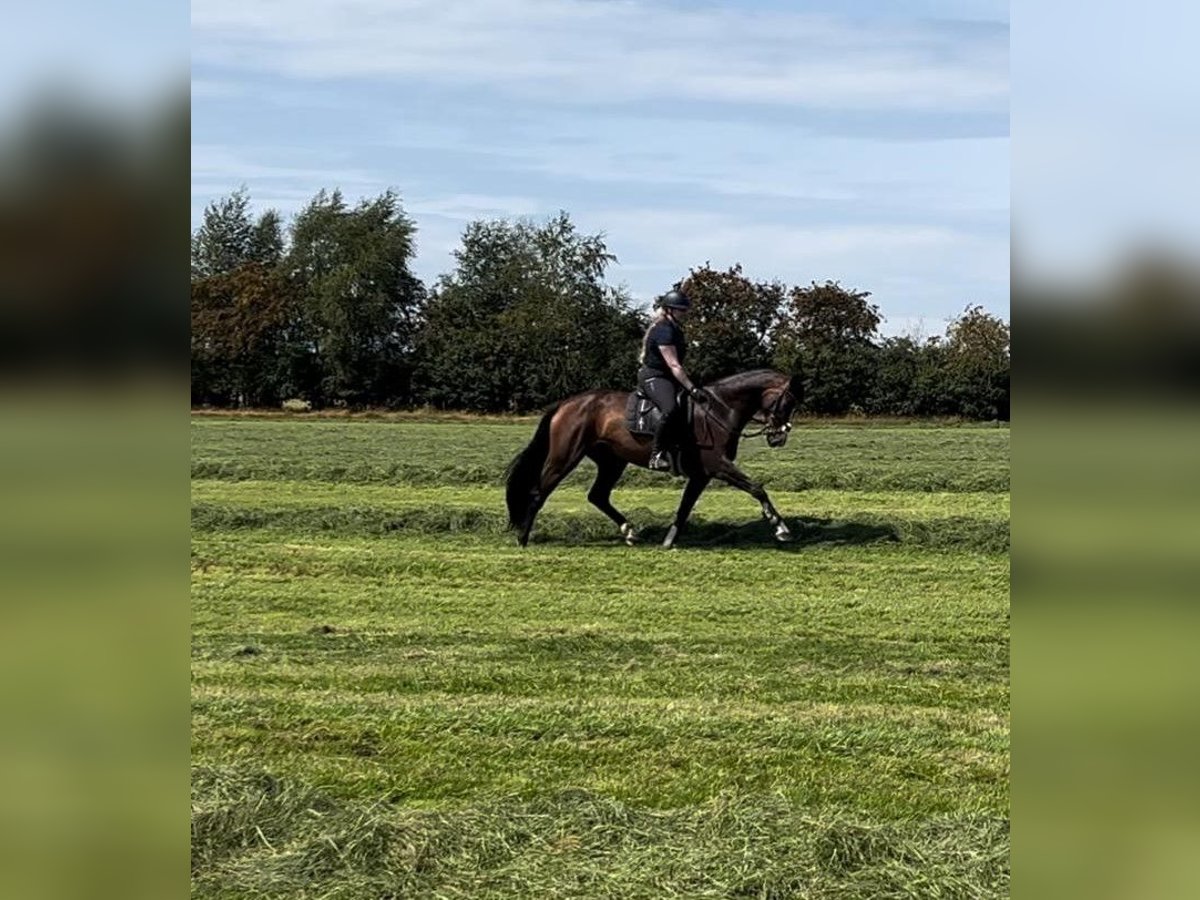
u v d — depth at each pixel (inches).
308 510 754.2
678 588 569.6
